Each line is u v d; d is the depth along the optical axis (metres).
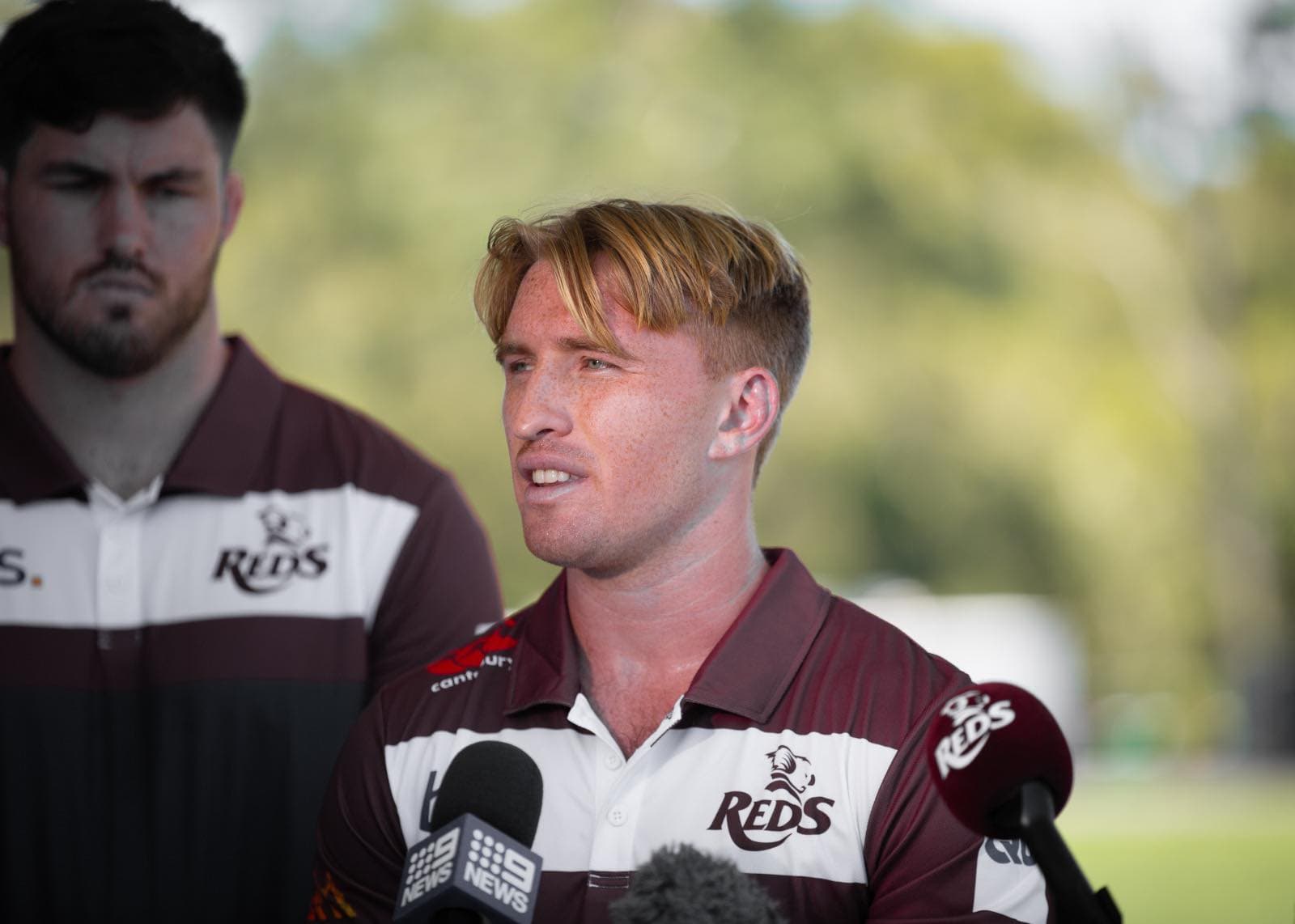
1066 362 23.95
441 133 22.55
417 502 3.72
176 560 3.58
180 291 3.58
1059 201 24.66
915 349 22.73
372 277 21.50
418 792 2.64
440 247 21.47
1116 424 24.39
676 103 23.05
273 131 22.55
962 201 23.55
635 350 2.50
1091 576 24.30
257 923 3.49
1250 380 25.48
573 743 2.60
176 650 3.53
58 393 3.60
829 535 22.31
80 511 3.57
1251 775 20.84
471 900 2.01
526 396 2.52
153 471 3.63
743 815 2.51
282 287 21.55
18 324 3.63
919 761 2.52
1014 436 23.25
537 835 2.54
